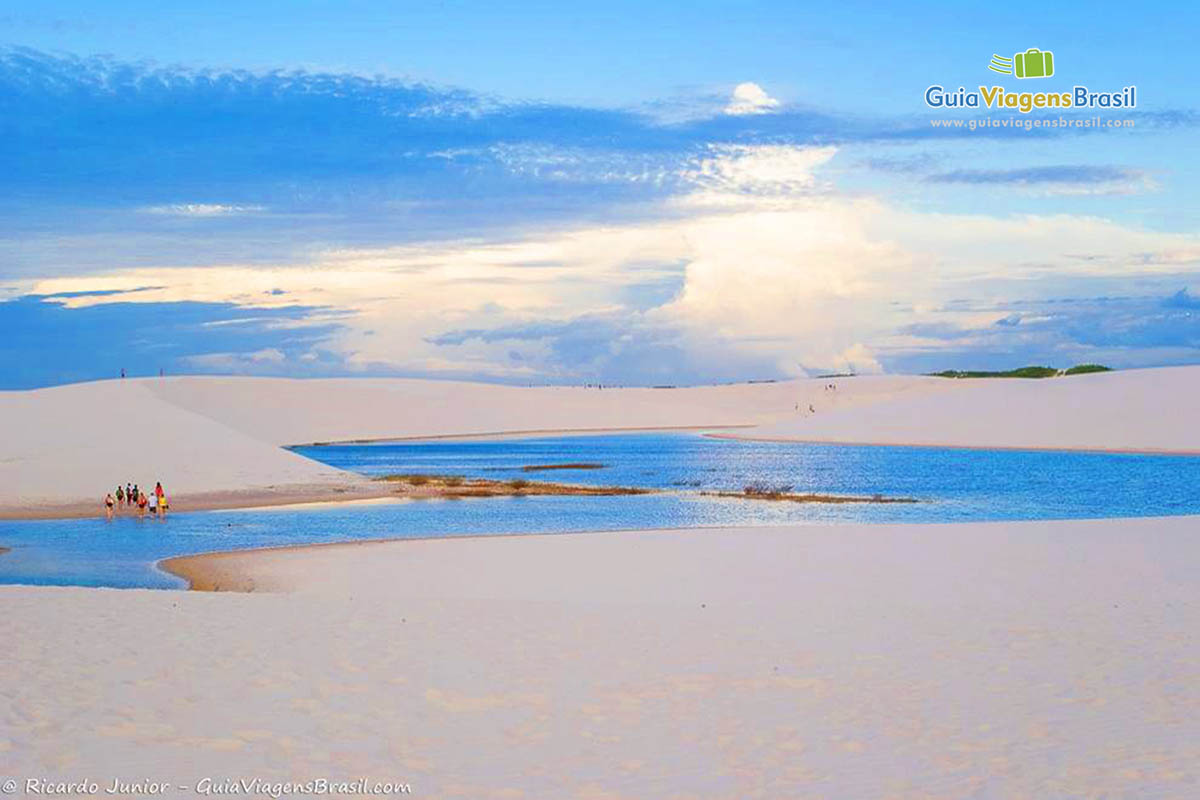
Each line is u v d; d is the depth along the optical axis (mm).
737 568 19484
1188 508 39344
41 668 9969
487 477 58750
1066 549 21484
